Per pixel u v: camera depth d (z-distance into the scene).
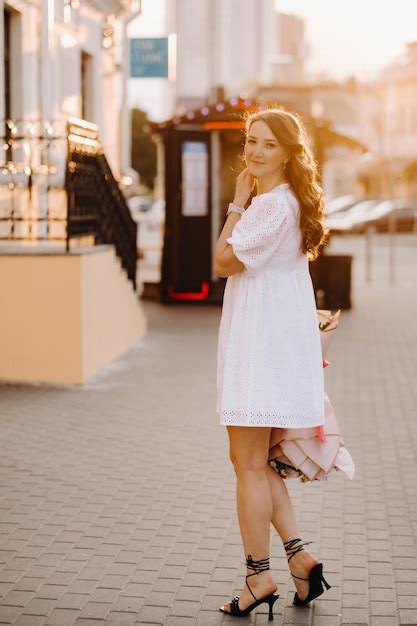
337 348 12.88
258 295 4.27
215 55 73.25
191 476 6.80
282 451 4.43
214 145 17.47
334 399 9.58
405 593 4.78
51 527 5.73
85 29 16.58
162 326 14.67
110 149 18.91
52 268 9.85
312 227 4.31
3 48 12.86
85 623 4.40
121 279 11.98
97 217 11.01
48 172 10.38
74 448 7.52
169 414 8.70
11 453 7.36
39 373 9.97
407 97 68.19
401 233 49.97
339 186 74.25
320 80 71.12
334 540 5.55
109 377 10.45
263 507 4.41
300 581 4.55
